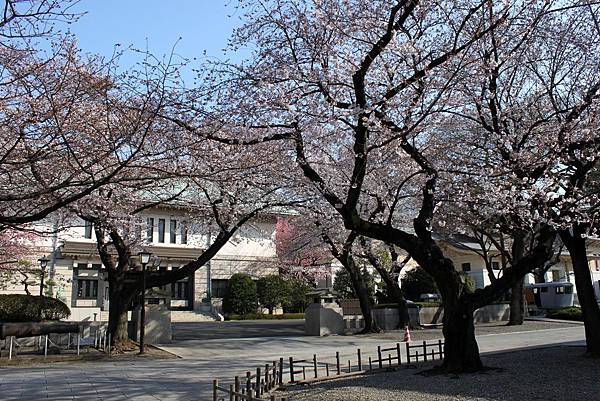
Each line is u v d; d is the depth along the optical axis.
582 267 13.60
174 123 11.14
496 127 12.66
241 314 38.72
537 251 11.78
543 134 12.20
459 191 12.78
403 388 9.41
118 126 9.77
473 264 41.25
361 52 11.59
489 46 12.42
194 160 12.32
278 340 21.23
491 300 11.47
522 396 8.50
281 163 15.00
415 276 35.50
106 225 16.91
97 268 35.62
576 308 31.39
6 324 16.38
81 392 10.52
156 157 10.51
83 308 32.22
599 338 13.20
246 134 12.02
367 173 16.00
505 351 15.58
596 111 11.52
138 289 18.23
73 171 9.41
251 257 41.88
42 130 9.14
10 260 25.52
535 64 13.32
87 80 9.16
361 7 11.20
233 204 17.69
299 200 18.80
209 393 10.27
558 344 17.19
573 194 12.17
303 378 11.36
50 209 7.82
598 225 13.14
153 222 38.22
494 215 15.80
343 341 20.66
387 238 11.77
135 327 20.03
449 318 11.48
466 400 8.29
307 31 11.35
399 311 25.62
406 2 10.32
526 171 12.11
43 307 19.34
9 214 10.95
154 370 13.57
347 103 11.21
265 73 11.42
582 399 8.22
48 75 9.49
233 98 11.48
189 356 16.53
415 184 17.33
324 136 13.25
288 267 36.50
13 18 7.18
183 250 38.62
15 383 11.59
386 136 11.69
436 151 14.62
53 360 15.62
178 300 38.94
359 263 29.11
